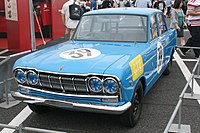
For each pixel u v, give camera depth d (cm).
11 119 476
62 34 1362
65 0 1388
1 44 1159
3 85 545
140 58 432
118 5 2191
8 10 985
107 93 369
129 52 445
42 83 402
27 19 992
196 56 910
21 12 959
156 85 649
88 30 550
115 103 370
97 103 375
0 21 1281
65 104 387
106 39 521
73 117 476
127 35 520
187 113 494
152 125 445
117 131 425
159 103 539
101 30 540
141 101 448
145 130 429
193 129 434
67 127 441
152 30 543
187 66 820
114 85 363
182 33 1070
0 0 1256
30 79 410
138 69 417
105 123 451
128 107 375
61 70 384
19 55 550
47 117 479
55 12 1263
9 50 1024
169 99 560
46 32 1262
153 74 509
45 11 1231
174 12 1056
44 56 439
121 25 534
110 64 385
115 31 530
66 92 388
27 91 418
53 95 397
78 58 414
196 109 512
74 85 380
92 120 462
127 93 380
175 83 663
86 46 487
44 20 1235
